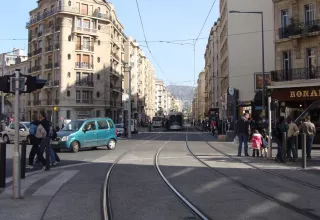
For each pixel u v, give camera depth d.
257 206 7.43
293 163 14.77
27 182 10.38
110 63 68.19
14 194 8.20
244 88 45.53
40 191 9.09
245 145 17.64
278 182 10.32
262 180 10.65
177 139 34.44
